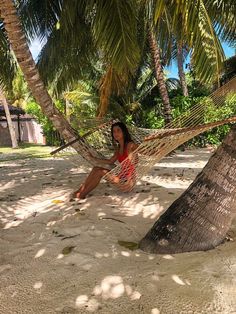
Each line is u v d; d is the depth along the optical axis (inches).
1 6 181.0
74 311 84.1
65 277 100.3
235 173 113.3
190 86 685.9
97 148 226.7
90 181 185.6
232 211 116.1
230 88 163.3
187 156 437.7
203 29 177.2
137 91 623.8
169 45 380.8
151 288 91.4
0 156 607.8
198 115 164.1
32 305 87.6
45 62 328.2
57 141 735.7
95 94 629.3
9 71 333.1
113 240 126.2
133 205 169.5
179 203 119.3
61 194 209.6
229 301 85.7
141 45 415.8
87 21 273.3
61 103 757.9
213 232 115.3
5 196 218.2
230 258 107.1
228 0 240.4
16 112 922.7
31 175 309.4
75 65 351.3
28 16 298.4
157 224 120.3
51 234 135.9
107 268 104.3
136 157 142.3
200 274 97.4
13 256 117.9
